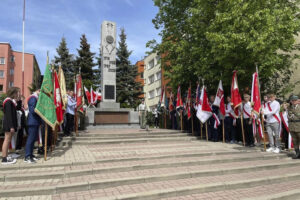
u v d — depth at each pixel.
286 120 9.74
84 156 7.16
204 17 12.93
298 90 16.33
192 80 15.06
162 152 7.91
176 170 6.04
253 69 11.41
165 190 4.66
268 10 9.91
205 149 8.63
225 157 7.44
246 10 10.37
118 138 10.78
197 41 13.78
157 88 39.22
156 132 12.22
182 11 15.86
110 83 16.22
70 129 11.09
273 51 11.05
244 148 9.12
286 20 10.70
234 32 10.48
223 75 11.96
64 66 33.72
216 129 11.16
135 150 8.34
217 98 10.97
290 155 8.27
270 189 5.16
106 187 4.95
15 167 5.75
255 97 9.23
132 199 4.34
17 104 7.73
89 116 14.60
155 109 23.36
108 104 15.91
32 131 6.40
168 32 16.53
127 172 5.84
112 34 16.72
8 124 6.13
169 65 16.75
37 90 7.11
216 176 5.85
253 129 10.15
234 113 10.20
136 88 33.69
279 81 15.80
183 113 13.91
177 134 12.10
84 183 4.81
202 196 4.69
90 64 32.03
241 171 6.28
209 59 12.28
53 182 4.99
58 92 8.16
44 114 6.55
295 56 12.77
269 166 6.74
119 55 33.28
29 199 4.27
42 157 6.99
